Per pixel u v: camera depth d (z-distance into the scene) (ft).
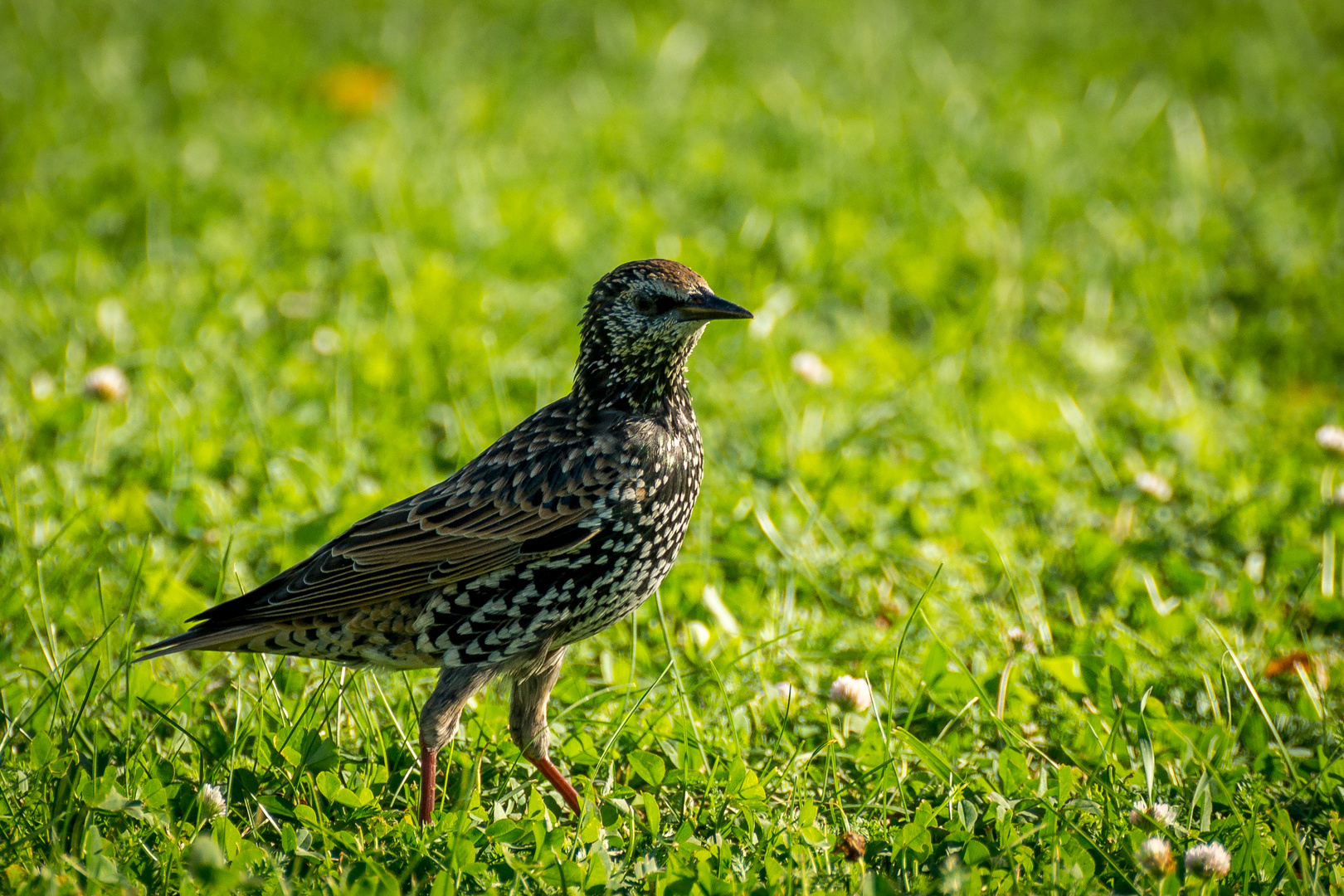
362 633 22.27
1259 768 23.27
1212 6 72.43
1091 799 21.71
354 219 45.85
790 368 37.99
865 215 47.11
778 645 26.55
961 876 18.94
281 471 32.27
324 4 70.33
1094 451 34.58
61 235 44.80
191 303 40.78
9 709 23.72
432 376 36.86
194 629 22.02
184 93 58.44
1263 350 41.42
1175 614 27.73
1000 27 69.51
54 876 18.21
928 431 35.32
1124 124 56.39
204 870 17.99
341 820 21.20
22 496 30.12
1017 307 42.24
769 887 19.13
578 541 21.79
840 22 68.13
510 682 22.65
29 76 58.75
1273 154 55.11
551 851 19.94
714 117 55.88
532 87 60.18
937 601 28.37
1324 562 28.78
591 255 44.39
